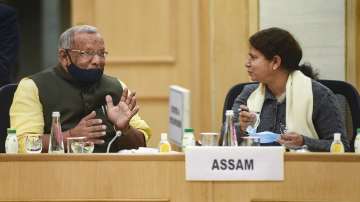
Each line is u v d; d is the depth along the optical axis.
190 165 5.87
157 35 12.74
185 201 5.89
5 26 8.57
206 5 12.59
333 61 10.84
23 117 7.47
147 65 12.78
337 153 5.84
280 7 11.01
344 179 5.82
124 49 12.80
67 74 7.67
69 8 14.45
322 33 10.84
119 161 5.91
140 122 8.02
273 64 7.61
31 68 14.73
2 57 8.52
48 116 7.59
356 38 10.75
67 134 7.11
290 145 7.09
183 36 12.70
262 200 5.87
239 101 7.88
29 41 14.70
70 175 5.94
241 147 5.86
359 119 7.59
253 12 11.18
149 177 5.90
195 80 12.64
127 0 12.73
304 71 8.05
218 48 11.54
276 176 5.85
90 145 6.82
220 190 5.89
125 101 7.40
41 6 14.59
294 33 10.95
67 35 7.63
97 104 7.72
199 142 7.09
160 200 5.90
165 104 12.78
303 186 5.84
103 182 5.92
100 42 7.63
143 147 7.38
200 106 12.64
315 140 7.18
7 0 14.58
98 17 12.80
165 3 12.70
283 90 7.67
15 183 5.96
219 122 11.61
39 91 7.58
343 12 10.77
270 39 7.59
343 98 7.71
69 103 7.61
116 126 7.31
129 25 12.77
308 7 10.88
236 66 11.51
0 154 5.98
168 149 6.53
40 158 5.95
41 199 5.95
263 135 7.16
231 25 11.48
